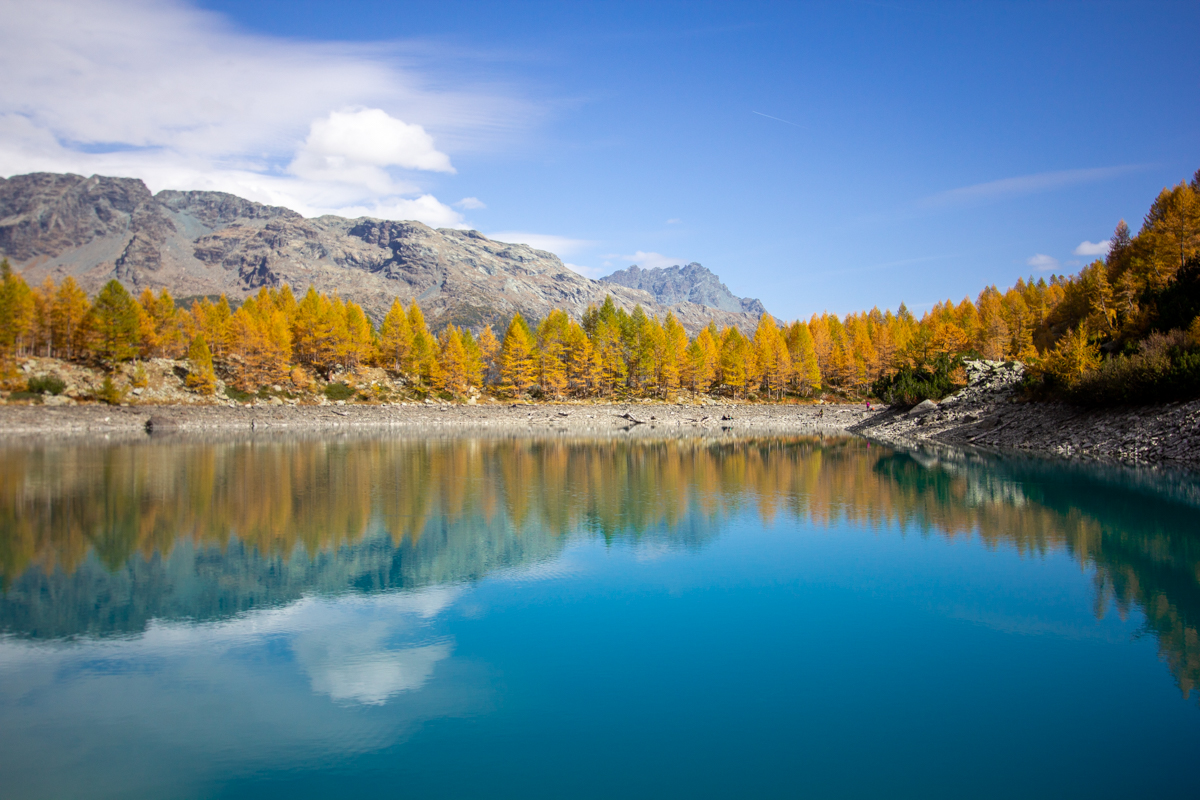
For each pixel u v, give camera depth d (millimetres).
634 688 15602
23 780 12031
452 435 96938
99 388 98812
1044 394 76688
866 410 134625
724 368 150000
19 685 15922
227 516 35062
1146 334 71438
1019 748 12820
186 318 131875
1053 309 122562
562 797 11367
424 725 13984
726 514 36000
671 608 21125
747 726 13781
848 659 17125
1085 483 43875
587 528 32656
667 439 92562
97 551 28109
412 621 20156
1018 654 17312
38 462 56156
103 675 16469
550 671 16547
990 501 38625
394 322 142750
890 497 40594
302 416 108500
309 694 15406
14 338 97000
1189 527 31297
